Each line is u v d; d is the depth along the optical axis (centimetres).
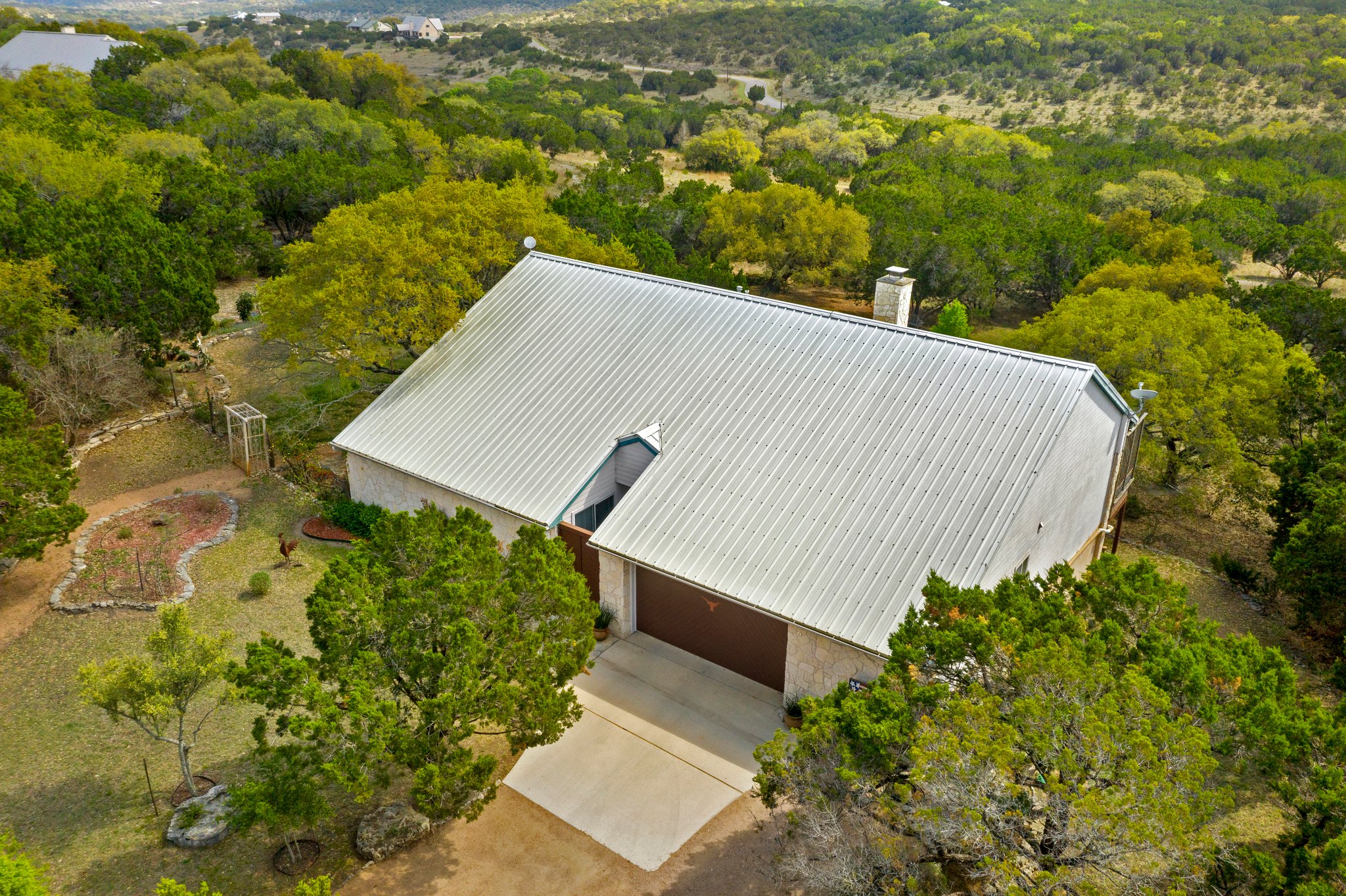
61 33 11231
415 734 1493
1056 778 1330
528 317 2988
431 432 2669
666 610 2284
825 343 2559
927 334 2489
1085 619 1656
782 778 1417
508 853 1677
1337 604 2283
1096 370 2244
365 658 1504
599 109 12900
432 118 8744
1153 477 3300
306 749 1484
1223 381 3133
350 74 10419
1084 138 13100
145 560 2495
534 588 1659
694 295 2864
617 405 2556
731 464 2295
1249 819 1766
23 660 2103
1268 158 10506
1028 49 19825
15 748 1852
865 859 1358
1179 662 1435
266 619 2283
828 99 18500
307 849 1653
